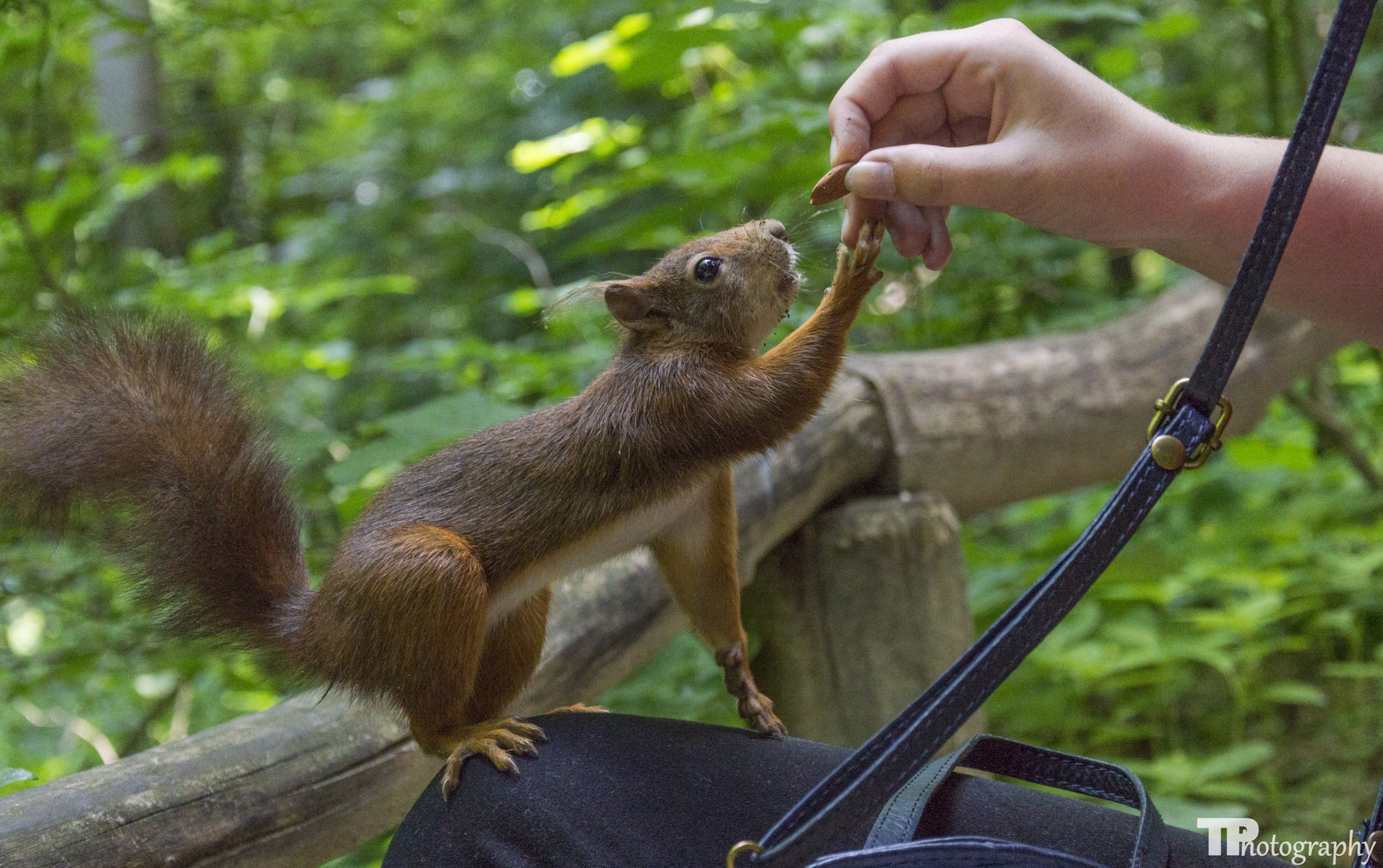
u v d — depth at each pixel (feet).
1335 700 12.75
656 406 6.20
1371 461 16.92
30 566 11.47
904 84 5.65
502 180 26.30
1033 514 16.22
